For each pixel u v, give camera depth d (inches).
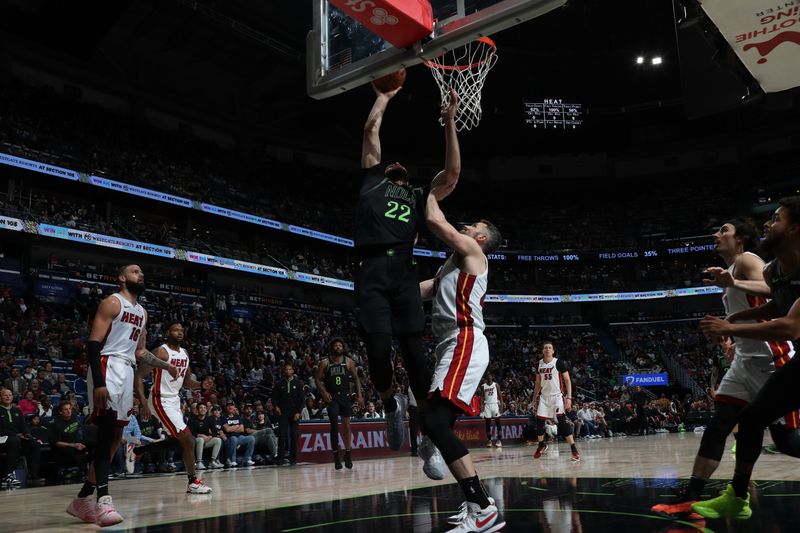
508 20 143.1
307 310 1088.2
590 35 1184.2
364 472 326.6
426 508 169.6
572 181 1514.5
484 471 290.0
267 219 1089.4
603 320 1430.9
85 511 167.9
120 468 381.7
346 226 1250.6
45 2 875.4
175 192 965.2
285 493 224.4
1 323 623.5
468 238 140.5
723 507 137.1
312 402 561.6
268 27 1015.6
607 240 1451.8
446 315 138.6
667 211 1470.2
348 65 170.4
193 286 928.9
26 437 355.3
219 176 1112.2
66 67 995.3
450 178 141.9
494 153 1494.8
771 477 204.7
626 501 163.9
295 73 1151.0
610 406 949.8
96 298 748.6
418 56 157.0
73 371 612.1
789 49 191.8
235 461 439.5
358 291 140.6
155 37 1063.6
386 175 148.0
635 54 1214.9
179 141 1098.7
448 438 126.4
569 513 147.3
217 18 965.2
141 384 225.0
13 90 898.1
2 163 772.0
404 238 141.7
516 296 1359.5
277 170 1242.6
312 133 1337.4
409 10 146.7
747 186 1412.4
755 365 145.6
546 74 1282.0
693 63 216.2
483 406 642.8
